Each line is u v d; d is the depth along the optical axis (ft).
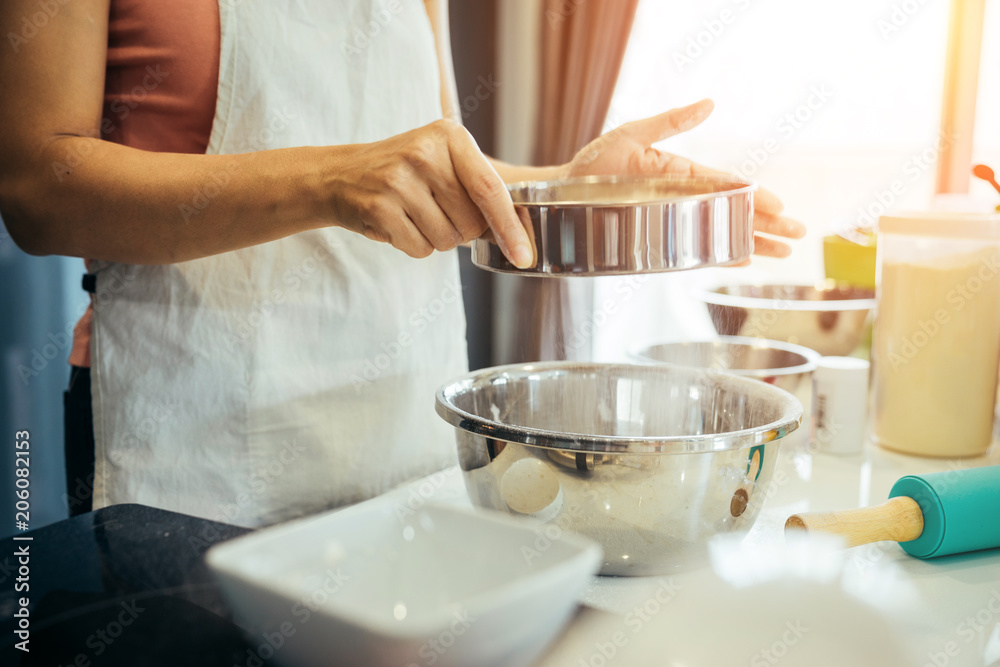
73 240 2.25
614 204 1.74
